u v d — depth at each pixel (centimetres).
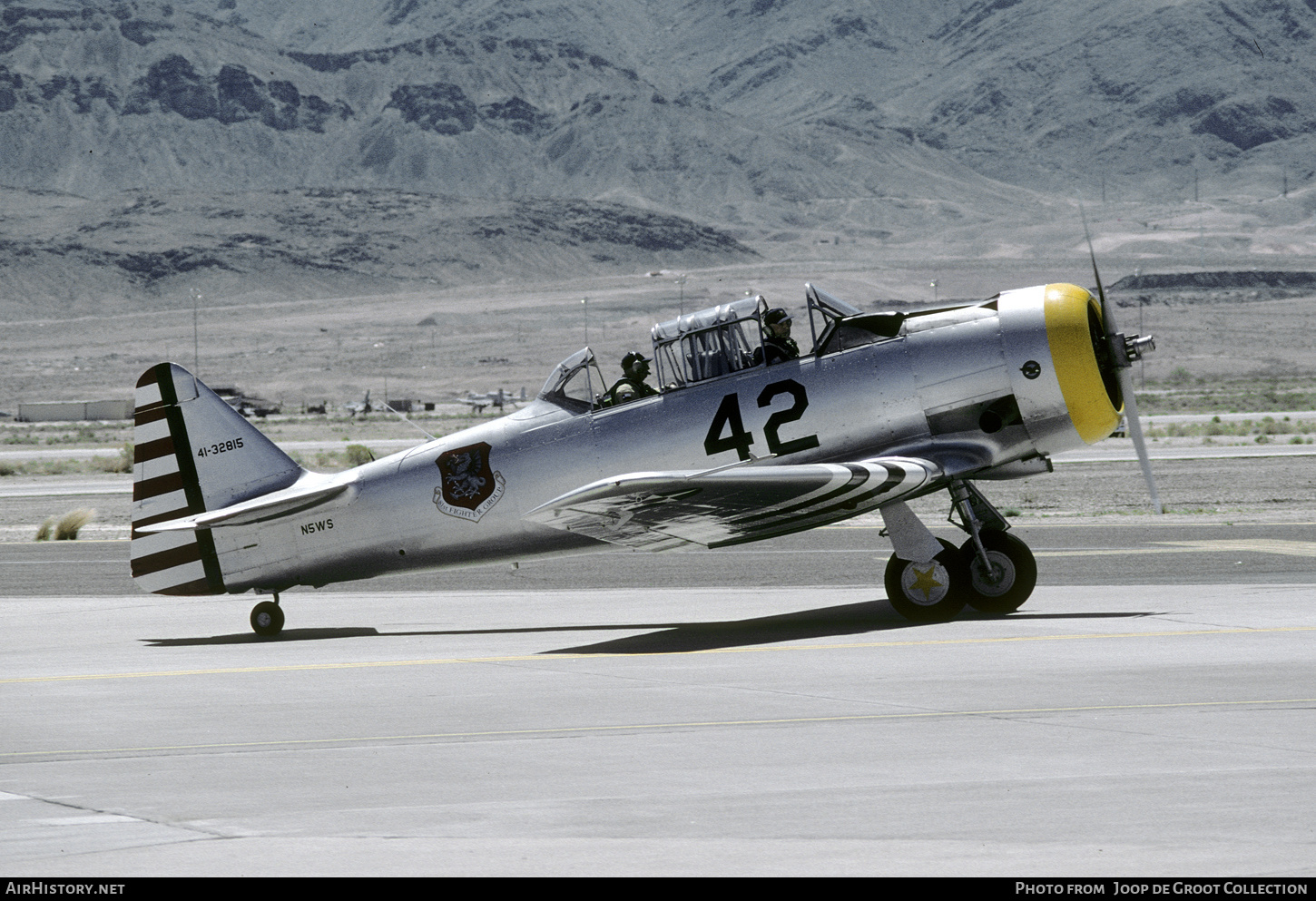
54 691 3969
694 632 4906
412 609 6012
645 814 2459
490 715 3431
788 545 8112
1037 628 4622
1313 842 2203
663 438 5097
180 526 5294
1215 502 10212
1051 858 2148
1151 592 5525
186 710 3631
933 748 2905
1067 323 4906
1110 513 9675
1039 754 2819
